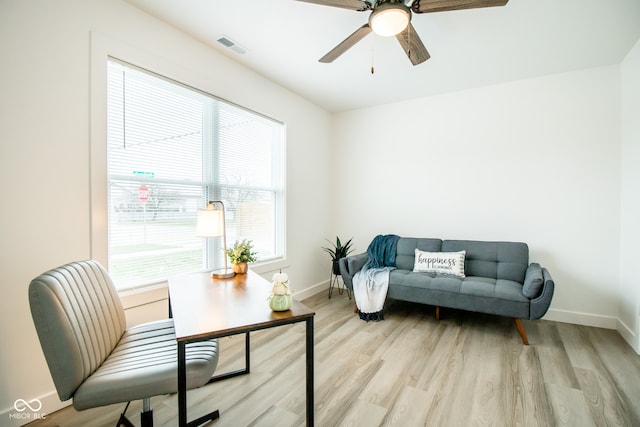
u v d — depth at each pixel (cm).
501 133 326
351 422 152
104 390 107
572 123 294
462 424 152
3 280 149
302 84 332
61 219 169
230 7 202
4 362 149
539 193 308
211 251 262
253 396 175
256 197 314
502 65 283
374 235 407
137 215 212
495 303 253
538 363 212
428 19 212
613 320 275
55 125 166
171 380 114
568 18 210
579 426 150
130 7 199
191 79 237
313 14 209
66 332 103
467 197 345
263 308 136
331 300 370
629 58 257
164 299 221
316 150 404
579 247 290
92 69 180
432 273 313
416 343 246
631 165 253
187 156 245
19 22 153
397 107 388
